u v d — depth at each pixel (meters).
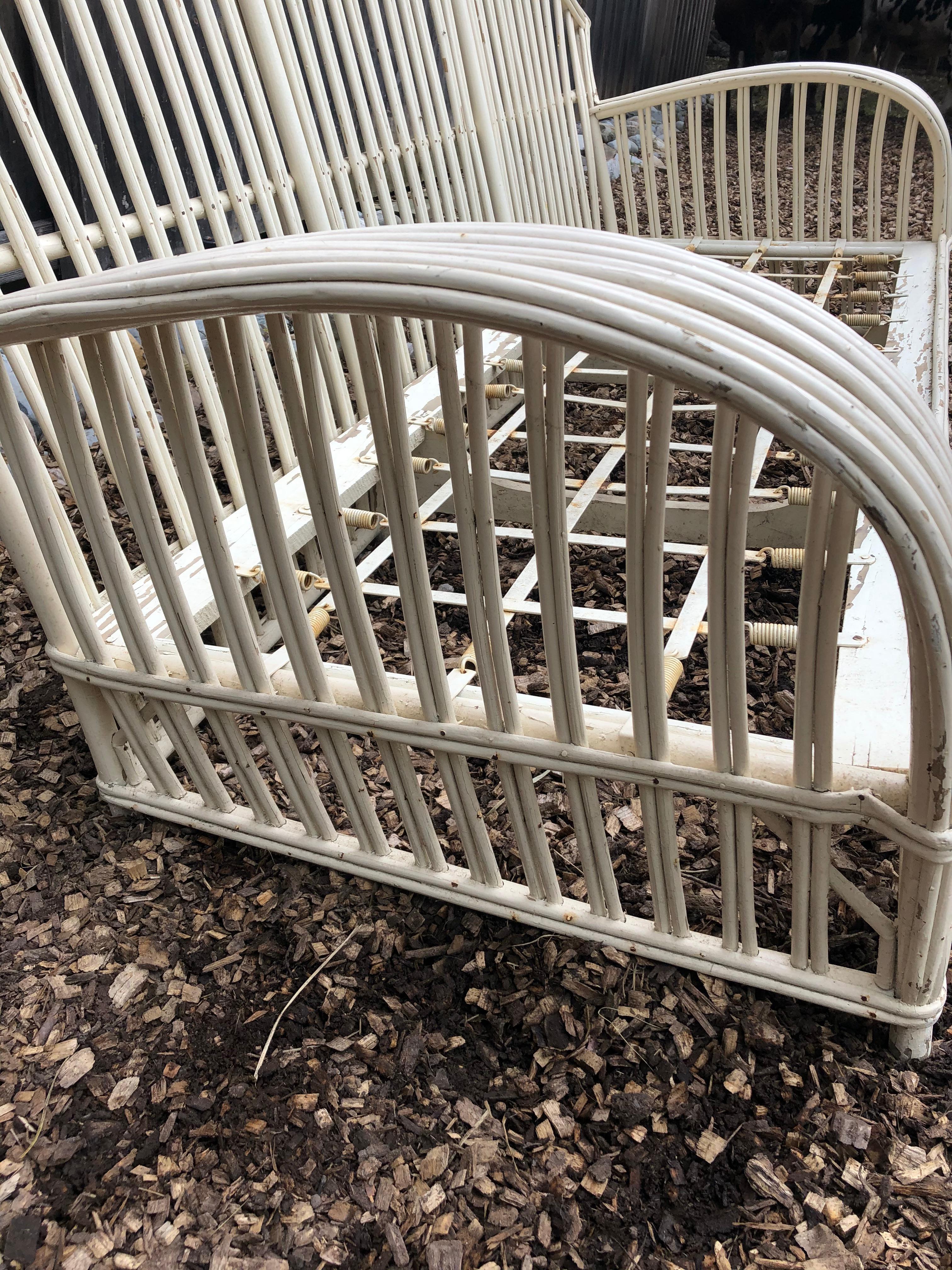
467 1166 1.27
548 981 1.49
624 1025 1.42
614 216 3.74
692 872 1.65
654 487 1.04
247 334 2.05
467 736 1.35
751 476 0.99
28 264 1.71
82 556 1.75
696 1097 1.33
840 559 0.99
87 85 2.84
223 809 1.72
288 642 1.40
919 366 2.30
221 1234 1.22
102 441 1.46
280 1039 1.44
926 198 6.08
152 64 2.89
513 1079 1.37
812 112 7.38
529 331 0.92
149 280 1.09
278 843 1.69
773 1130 1.29
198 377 1.99
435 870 1.58
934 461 0.96
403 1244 1.20
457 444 1.10
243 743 1.59
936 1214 1.19
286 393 1.16
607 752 1.29
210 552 1.36
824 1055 1.36
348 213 2.44
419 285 0.96
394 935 1.58
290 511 2.03
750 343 0.90
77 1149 1.32
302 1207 1.24
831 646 1.05
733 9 7.02
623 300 0.91
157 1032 1.46
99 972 1.55
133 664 1.58
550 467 1.08
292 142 2.22
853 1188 1.22
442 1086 1.37
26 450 1.40
